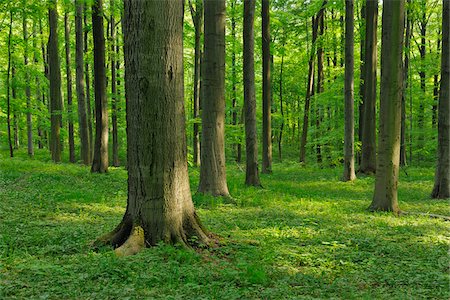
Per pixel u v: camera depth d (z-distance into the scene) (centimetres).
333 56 2794
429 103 2988
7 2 2038
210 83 1227
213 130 1234
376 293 488
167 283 500
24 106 2836
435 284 523
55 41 2445
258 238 765
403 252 685
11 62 2661
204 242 687
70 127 2584
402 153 2580
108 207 1055
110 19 2648
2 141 3625
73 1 2105
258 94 3925
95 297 444
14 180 1524
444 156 1334
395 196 1088
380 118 1084
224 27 1226
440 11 2591
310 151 3338
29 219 888
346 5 1814
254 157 1554
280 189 1502
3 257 607
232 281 510
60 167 2000
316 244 735
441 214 1078
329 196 1366
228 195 1241
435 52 2902
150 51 657
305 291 492
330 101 2623
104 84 1864
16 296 445
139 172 671
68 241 695
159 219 668
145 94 663
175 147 683
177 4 676
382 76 1070
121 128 3238
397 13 1027
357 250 697
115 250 624
